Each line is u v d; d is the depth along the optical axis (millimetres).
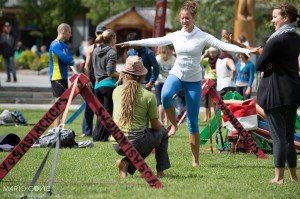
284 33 13680
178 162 17109
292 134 14219
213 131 20453
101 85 21938
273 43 13594
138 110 13688
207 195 12508
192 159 17422
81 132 25641
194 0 16438
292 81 13680
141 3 96250
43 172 15133
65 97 12617
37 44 105000
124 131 13656
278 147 13938
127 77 13820
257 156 18438
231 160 17828
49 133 19984
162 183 13555
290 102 13602
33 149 19141
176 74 15922
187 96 16094
